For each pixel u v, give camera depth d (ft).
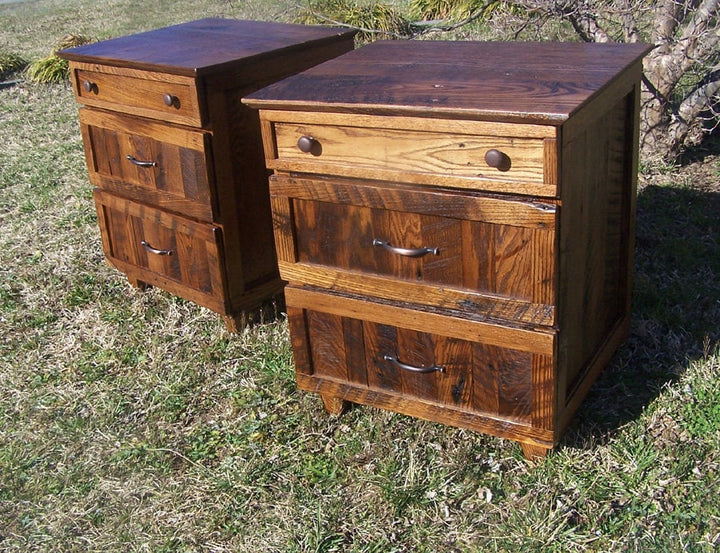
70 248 13.57
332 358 8.61
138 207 11.00
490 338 7.48
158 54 10.04
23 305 12.09
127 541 7.75
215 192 9.91
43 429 9.39
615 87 7.58
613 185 8.32
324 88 7.68
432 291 7.61
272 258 10.91
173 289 11.21
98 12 36.22
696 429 8.30
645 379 9.13
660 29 13.66
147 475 8.55
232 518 7.90
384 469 8.19
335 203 7.78
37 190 16.17
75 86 10.98
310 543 7.50
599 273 8.38
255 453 8.69
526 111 6.45
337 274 8.08
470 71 7.89
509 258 7.11
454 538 7.41
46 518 8.12
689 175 13.80
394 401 8.40
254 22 11.99
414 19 26.00
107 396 9.89
